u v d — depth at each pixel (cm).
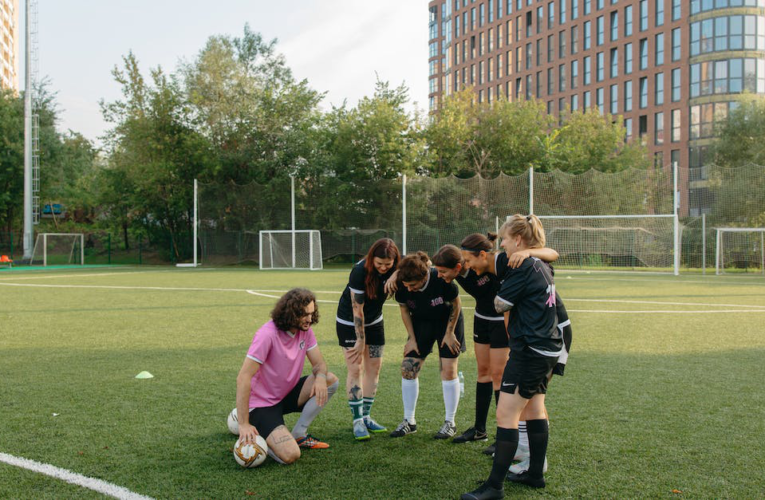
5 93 3809
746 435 375
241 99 3262
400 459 344
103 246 3562
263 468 328
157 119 3181
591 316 966
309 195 3017
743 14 3947
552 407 439
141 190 3209
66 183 4094
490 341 367
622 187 2438
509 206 2516
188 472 320
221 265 3011
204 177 3219
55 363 600
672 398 462
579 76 5012
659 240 2312
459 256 355
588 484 304
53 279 1933
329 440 378
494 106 3262
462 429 398
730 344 704
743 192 2414
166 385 510
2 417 417
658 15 4388
